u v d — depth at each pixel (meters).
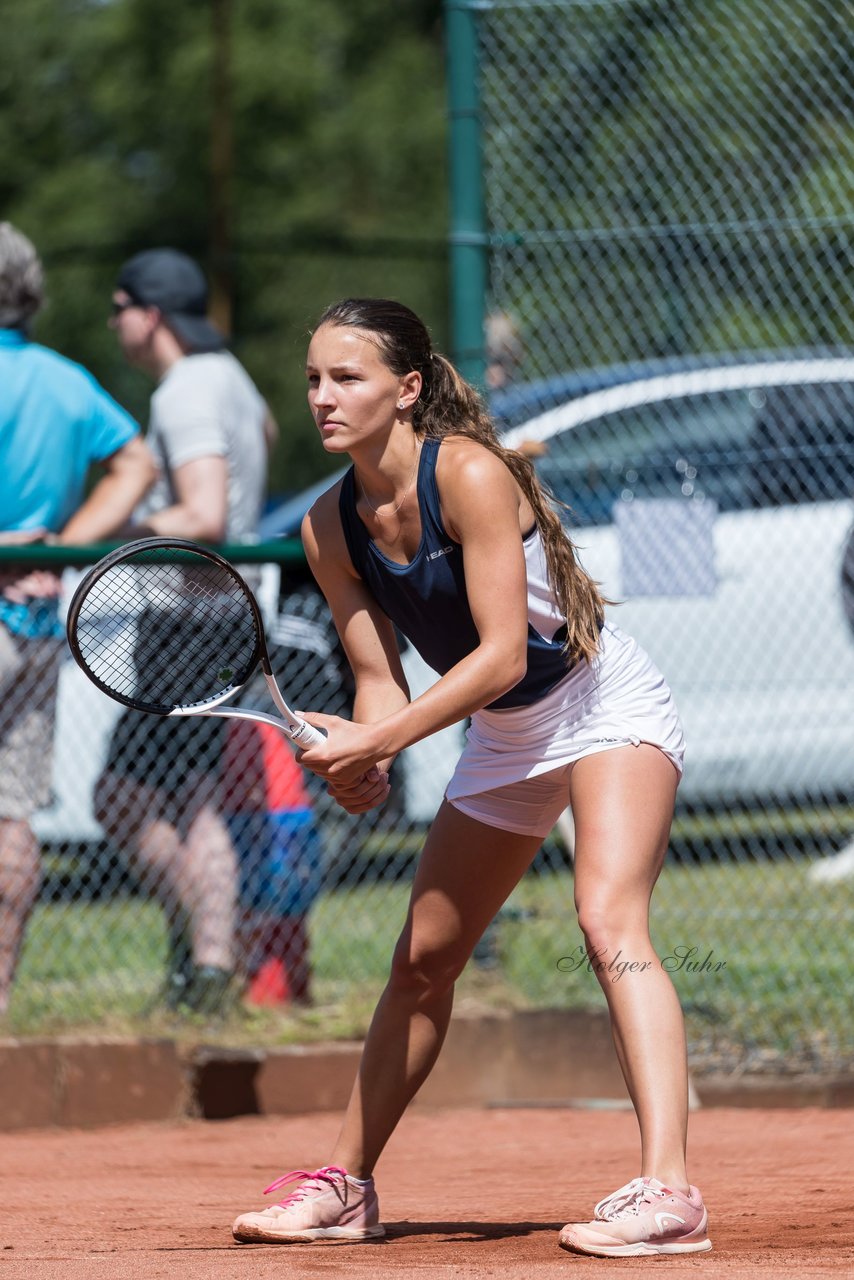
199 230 81.56
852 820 25.92
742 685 26.42
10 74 87.38
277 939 21.75
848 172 22.62
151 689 13.34
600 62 23.45
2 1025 20.50
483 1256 11.69
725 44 23.09
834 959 21.97
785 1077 20.05
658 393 25.14
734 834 25.62
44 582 20.53
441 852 12.76
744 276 23.27
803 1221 13.16
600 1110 20.17
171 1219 14.07
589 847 12.04
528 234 22.92
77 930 22.33
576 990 21.75
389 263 74.50
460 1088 20.62
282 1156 17.73
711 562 22.84
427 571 12.16
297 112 85.94
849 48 22.80
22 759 20.53
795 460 25.44
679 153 23.23
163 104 85.44
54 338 69.38
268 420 24.08
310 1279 10.73
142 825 21.09
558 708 12.38
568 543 12.36
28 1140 19.02
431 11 93.19
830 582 26.31
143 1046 20.02
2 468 21.06
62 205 84.19
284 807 21.58
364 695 12.98
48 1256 12.09
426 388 12.25
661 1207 11.46
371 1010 21.69
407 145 86.56
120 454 21.94
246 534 23.03
